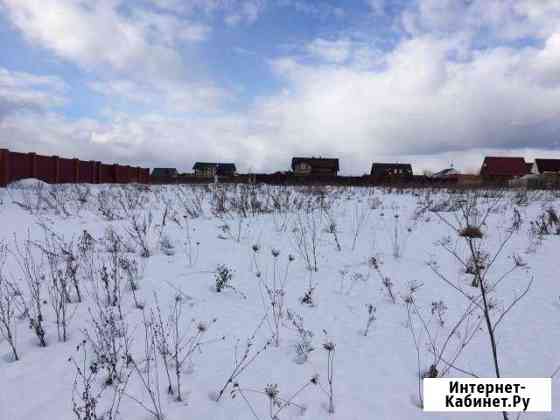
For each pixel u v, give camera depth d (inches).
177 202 411.2
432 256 201.6
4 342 106.5
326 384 90.9
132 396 84.7
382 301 142.6
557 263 188.4
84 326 116.5
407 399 86.4
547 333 117.1
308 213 326.0
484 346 109.7
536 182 738.2
